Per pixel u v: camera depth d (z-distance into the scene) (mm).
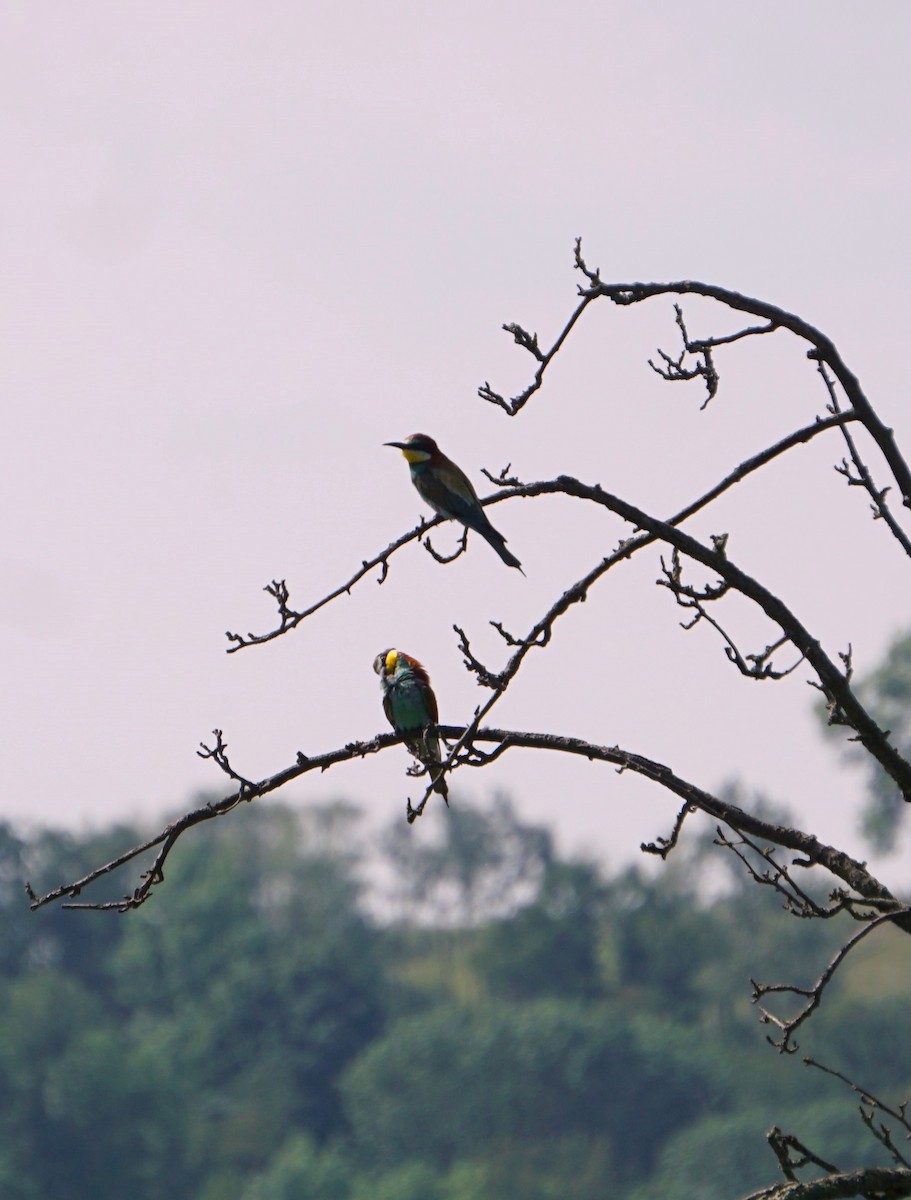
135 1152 78500
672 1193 70250
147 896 9359
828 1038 77875
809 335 9352
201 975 99312
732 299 9273
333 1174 77438
